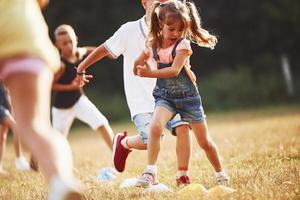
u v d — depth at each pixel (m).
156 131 8.62
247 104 39.25
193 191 7.93
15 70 5.50
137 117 9.85
